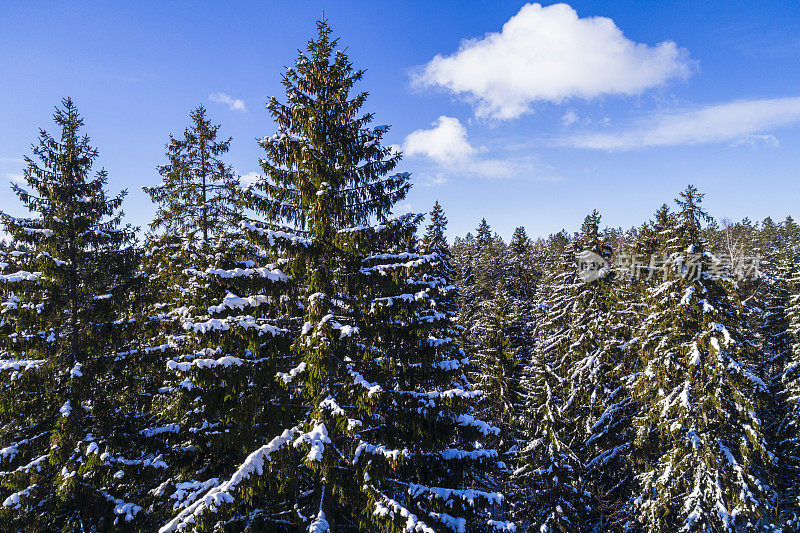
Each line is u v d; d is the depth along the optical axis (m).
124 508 10.87
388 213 10.81
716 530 16.31
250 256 11.84
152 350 12.80
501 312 22.73
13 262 11.98
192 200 17.89
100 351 12.68
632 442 19.92
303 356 10.43
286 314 10.83
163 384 13.41
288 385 9.48
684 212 19.27
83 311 12.59
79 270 13.11
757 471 19.86
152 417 13.49
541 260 68.75
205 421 11.83
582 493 18.42
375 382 10.26
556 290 29.48
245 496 8.28
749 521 17.72
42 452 11.91
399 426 10.05
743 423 16.58
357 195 10.74
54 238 12.41
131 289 13.40
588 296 25.05
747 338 18.55
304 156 10.23
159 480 12.38
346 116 10.74
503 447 20.78
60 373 12.38
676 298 18.27
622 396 21.58
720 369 16.23
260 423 10.28
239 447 11.14
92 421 12.34
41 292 11.98
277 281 9.84
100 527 11.45
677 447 17.53
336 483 9.74
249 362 9.85
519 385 22.06
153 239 17.33
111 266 13.30
